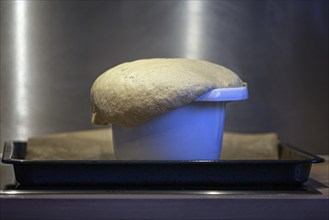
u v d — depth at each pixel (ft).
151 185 2.95
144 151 3.09
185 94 2.93
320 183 3.12
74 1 4.00
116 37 4.03
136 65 3.11
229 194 2.84
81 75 4.07
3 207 2.71
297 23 4.09
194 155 3.10
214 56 4.08
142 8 4.01
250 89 4.13
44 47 4.04
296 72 4.13
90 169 2.92
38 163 2.90
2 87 4.06
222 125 3.22
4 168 3.43
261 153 4.01
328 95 4.17
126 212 2.73
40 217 2.72
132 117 2.97
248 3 4.05
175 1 4.02
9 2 3.99
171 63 3.10
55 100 4.09
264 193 2.87
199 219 2.74
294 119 4.17
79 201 2.72
